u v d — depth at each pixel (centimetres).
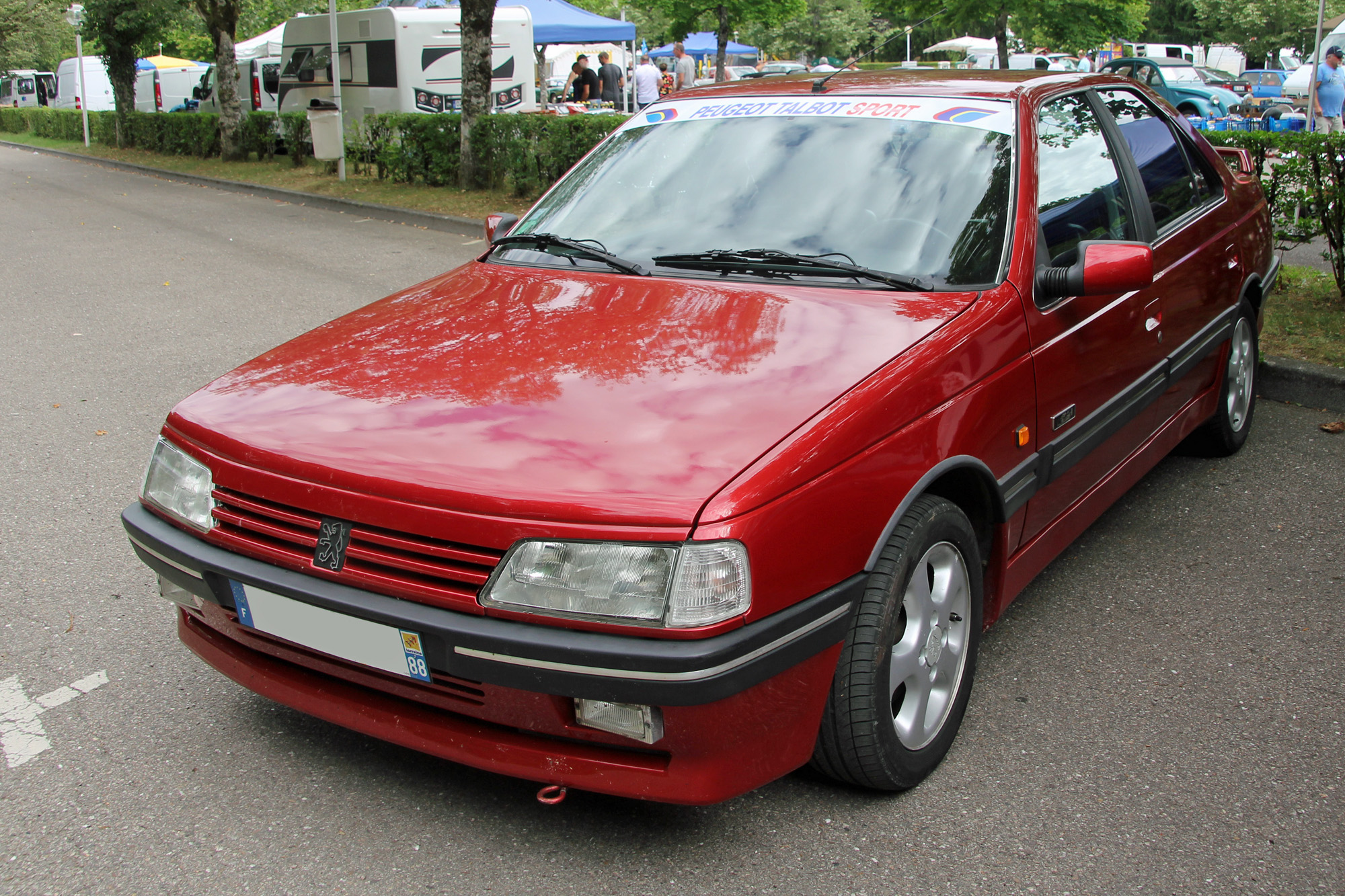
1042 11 1784
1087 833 264
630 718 229
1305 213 719
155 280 1024
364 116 1766
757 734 237
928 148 345
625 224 357
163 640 359
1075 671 339
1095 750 298
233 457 260
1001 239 318
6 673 338
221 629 276
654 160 381
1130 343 368
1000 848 259
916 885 246
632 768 234
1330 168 700
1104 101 416
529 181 1420
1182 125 477
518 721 237
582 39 2233
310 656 258
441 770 289
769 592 228
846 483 244
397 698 254
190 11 2825
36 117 3566
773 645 229
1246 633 360
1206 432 499
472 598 228
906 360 269
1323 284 769
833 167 348
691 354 274
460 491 230
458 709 242
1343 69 1641
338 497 242
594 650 219
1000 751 298
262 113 2188
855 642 253
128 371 696
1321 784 282
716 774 234
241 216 1504
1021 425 303
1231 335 475
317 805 275
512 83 1997
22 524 453
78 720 312
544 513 224
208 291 962
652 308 303
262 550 253
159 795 279
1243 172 538
